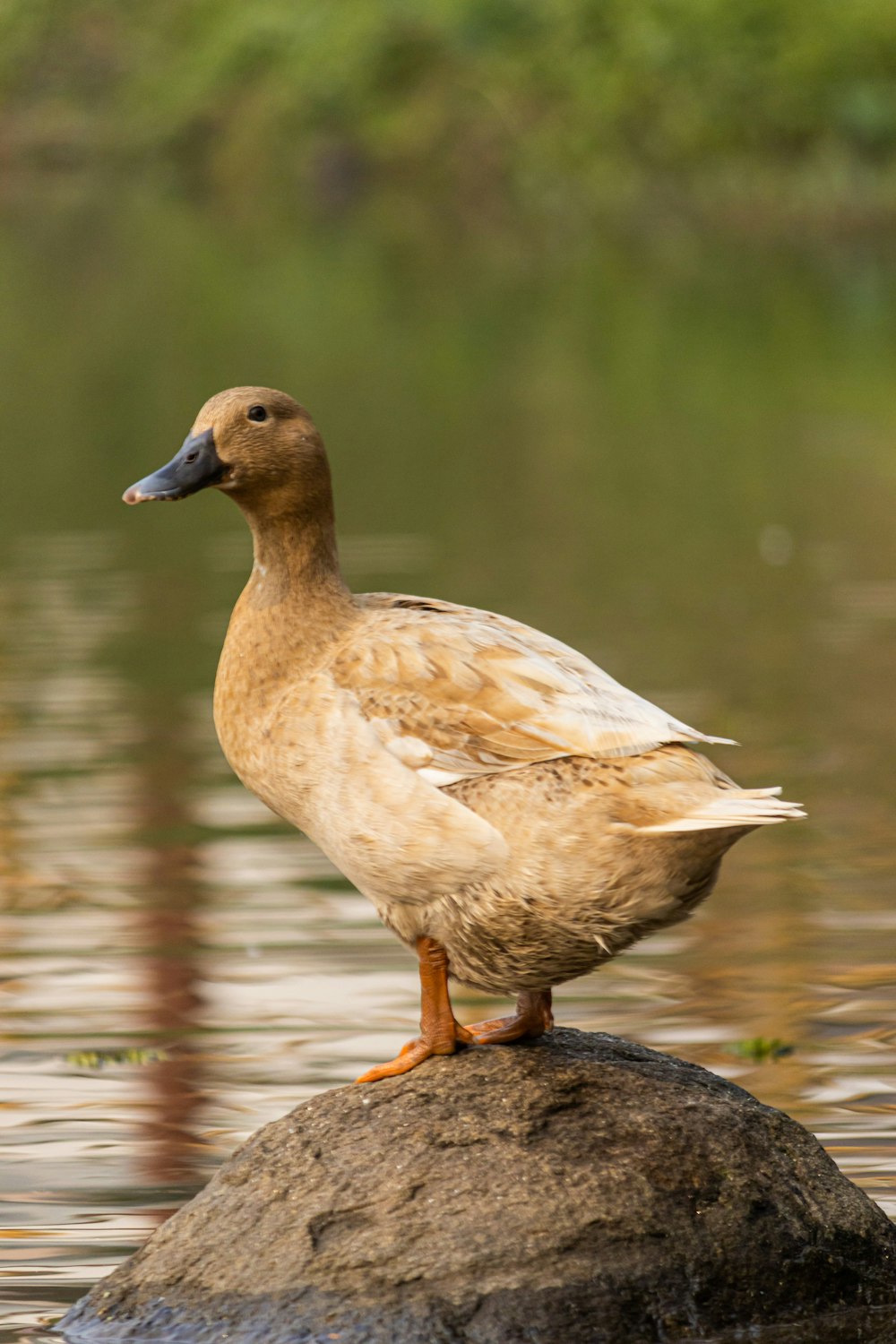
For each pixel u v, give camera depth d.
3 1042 9.18
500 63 59.16
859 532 20.94
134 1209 7.50
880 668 15.75
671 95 53.97
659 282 43.41
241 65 68.81
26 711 14.94
